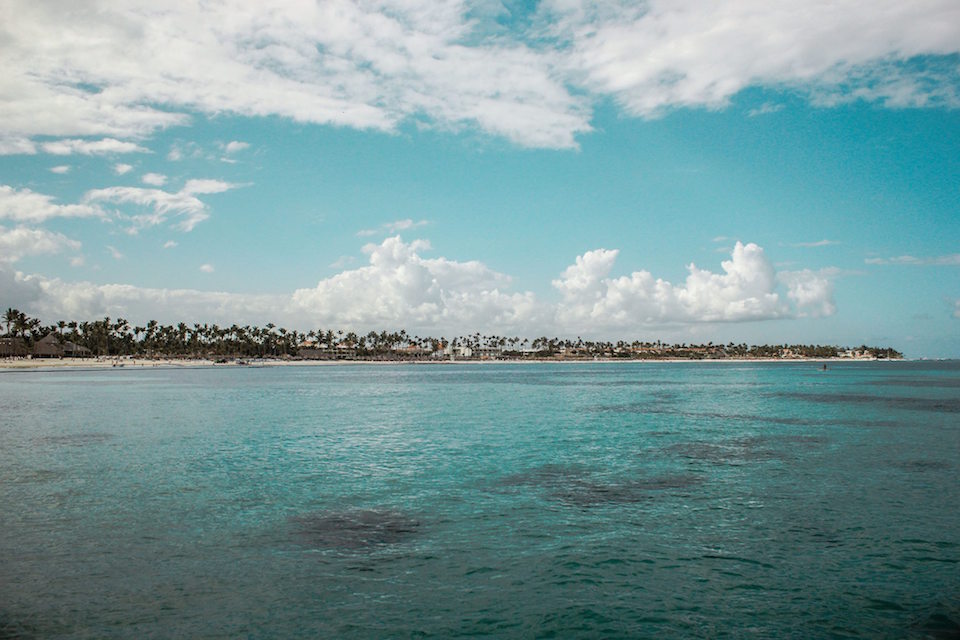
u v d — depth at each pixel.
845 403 72.12
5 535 18.89
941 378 154.50
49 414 58.56
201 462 31.88
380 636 12.45
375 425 49.50
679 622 13.09
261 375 185.38
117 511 21.78
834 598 14.28
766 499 23.52
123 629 12.69
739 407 67.12
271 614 13.39
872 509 22.02
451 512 21.72
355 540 18.50
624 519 20.77
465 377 173.88
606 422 51.78
